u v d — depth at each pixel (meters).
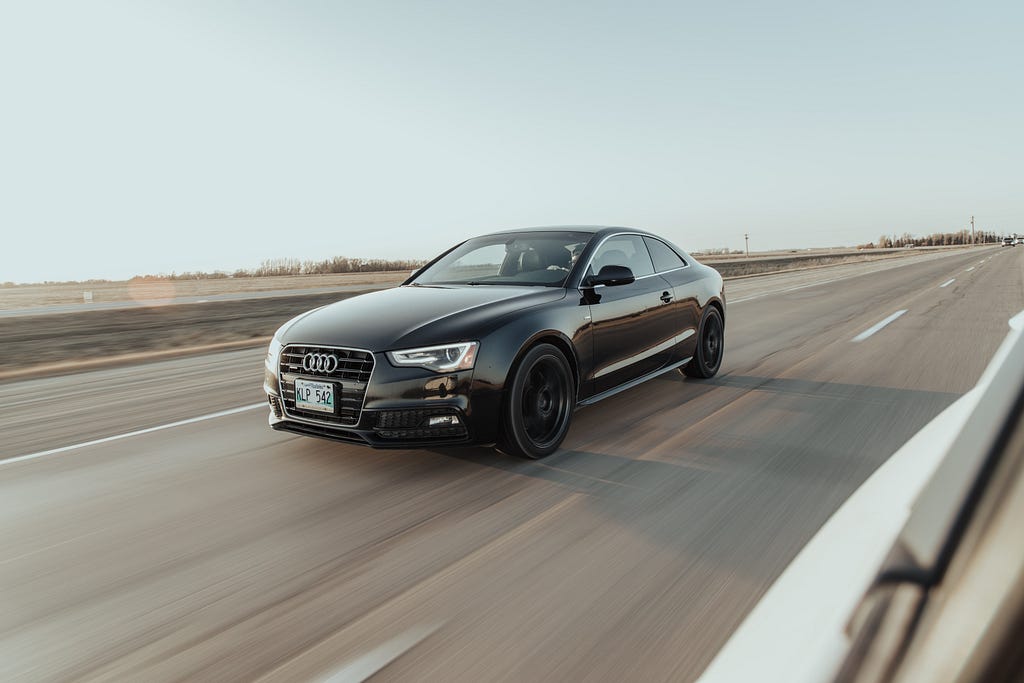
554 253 4.86
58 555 2.86
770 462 3.77
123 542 2.97
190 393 6.60
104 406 6.11
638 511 3.10
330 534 2.97
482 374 3.62
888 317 11.02
